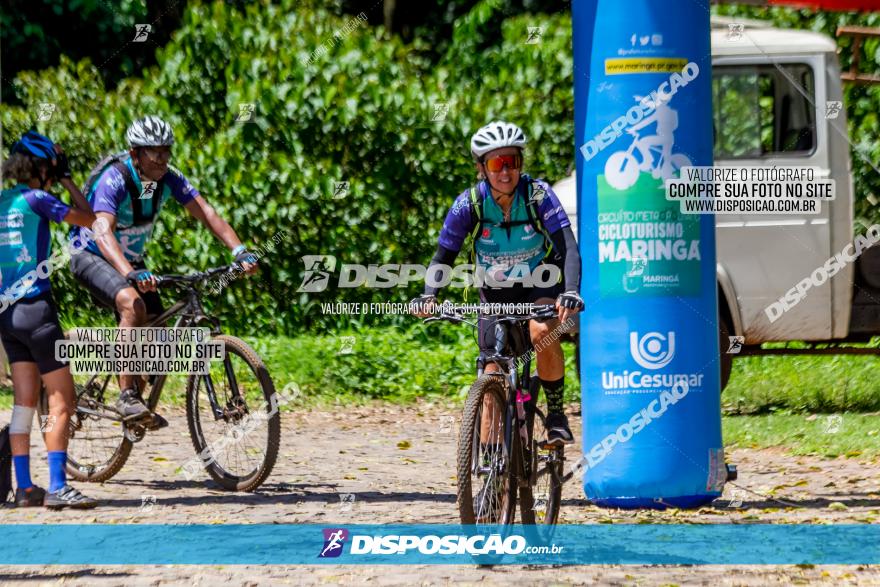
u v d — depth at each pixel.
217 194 39.44
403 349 37.69
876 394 32.88
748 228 29.83
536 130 40.09
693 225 20.27
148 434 28.31
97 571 15.71
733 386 33.78
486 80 41.19
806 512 19.75
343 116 39.84
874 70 37.41
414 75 41.88
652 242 20.09
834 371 34.81
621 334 20.17
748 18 39.16
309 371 35.81
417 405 34.47
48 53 54.50
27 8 54.19
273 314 39.91
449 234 17.23
